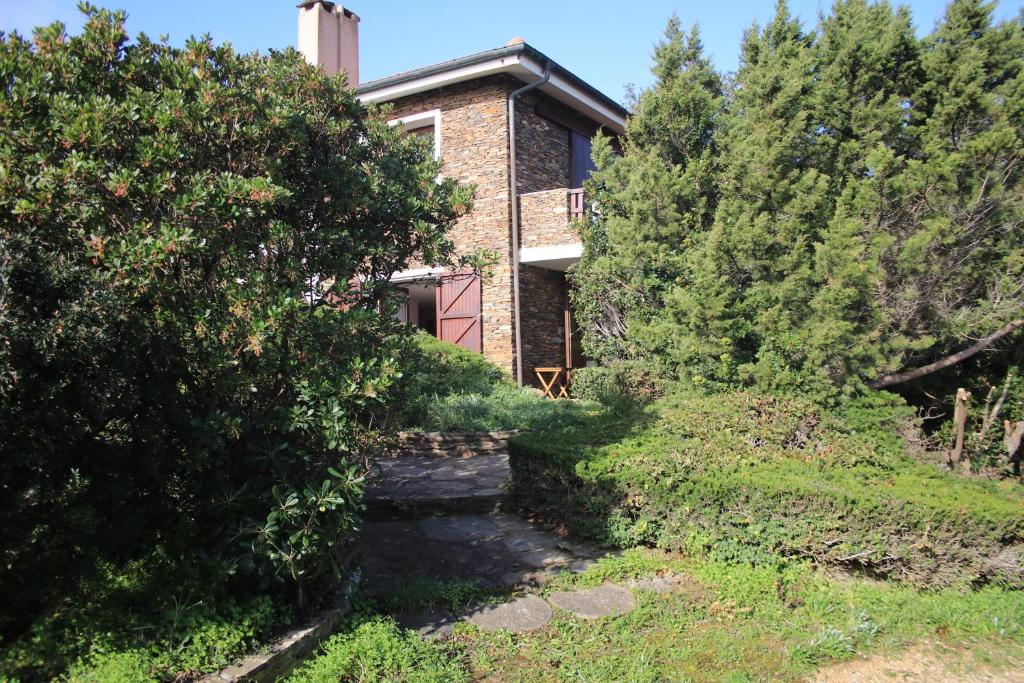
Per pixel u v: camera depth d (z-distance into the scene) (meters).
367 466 4.37
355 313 4.15
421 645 4.03
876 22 7.73
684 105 8.83
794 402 6.57
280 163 4.34
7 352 2.94
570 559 5.62
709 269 7.28
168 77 4.21
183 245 3.46
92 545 3.65
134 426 3.81
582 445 6.59
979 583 5.08
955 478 5.93
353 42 14.81
